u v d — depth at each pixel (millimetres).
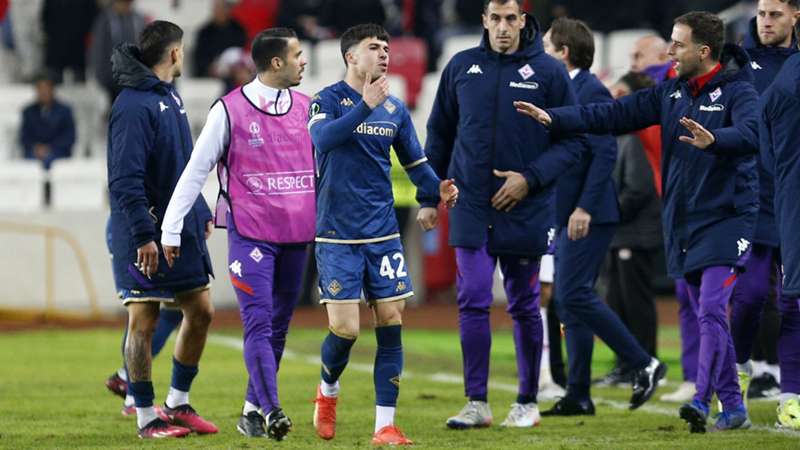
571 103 29438
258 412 28031
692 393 35000
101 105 72500
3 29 78438
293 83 27656
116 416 31719
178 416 28281
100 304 62625
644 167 38281
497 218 29047
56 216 62406
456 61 29844
